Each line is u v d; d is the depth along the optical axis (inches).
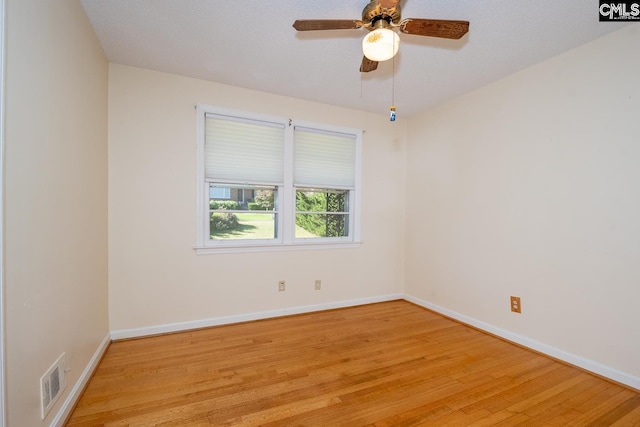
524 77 98.3
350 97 123.8
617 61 76.5
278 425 59.9
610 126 77.9
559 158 88.9
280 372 80.0
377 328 112.3
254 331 107.8
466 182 118.7
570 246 86.3
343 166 137.3
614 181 77.2
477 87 113.3
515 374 80.5
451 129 125.7
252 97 117.0
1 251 39.8
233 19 75.4
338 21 62.4
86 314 73.7
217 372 79.5
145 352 90.0
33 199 48.3
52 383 54.3
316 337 103.4
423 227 139.6
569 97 86.5
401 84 111.4
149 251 102.0
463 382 76.4
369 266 142.9
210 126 111.6
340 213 139.2
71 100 64.1
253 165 118.6
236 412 63.6
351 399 68.7
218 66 99.3
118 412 62.8
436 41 82.8
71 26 64.0
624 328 75.4
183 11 72.4
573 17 72.4
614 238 77.3
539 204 93.9
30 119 47.5
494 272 107.5
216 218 115.2
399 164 149.5
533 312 95.3
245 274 117.0
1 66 39.9
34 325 48.4
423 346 97.4
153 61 96.2
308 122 127.6
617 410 66.0
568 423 61.7
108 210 96.1
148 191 101.7
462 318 119.2
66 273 61.1
